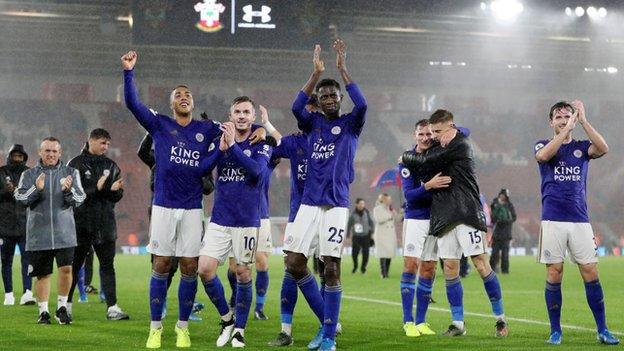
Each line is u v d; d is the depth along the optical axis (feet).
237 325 25.66
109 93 168.55
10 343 26.17
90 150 34.24
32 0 152.15
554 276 26.76
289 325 26.30
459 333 28.66
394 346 25.73
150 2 114.62
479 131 175.52
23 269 39.68
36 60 162.91
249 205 25.49
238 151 24.53
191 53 159.43
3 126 156.87
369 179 161.27
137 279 61.41
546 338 27.86
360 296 47.29
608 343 26.30
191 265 25.39
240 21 115.55
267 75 167.63
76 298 42.83
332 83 24.89
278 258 103.96
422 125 29.43
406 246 29.53
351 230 73.26
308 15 116.37
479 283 57.98
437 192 28.17
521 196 164.76
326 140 24.71
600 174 171.53
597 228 159.63
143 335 28.25
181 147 25.03
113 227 33.86
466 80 179.83
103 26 159.53
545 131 176.45
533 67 179.42
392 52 172.55
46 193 31.24
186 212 25.18
